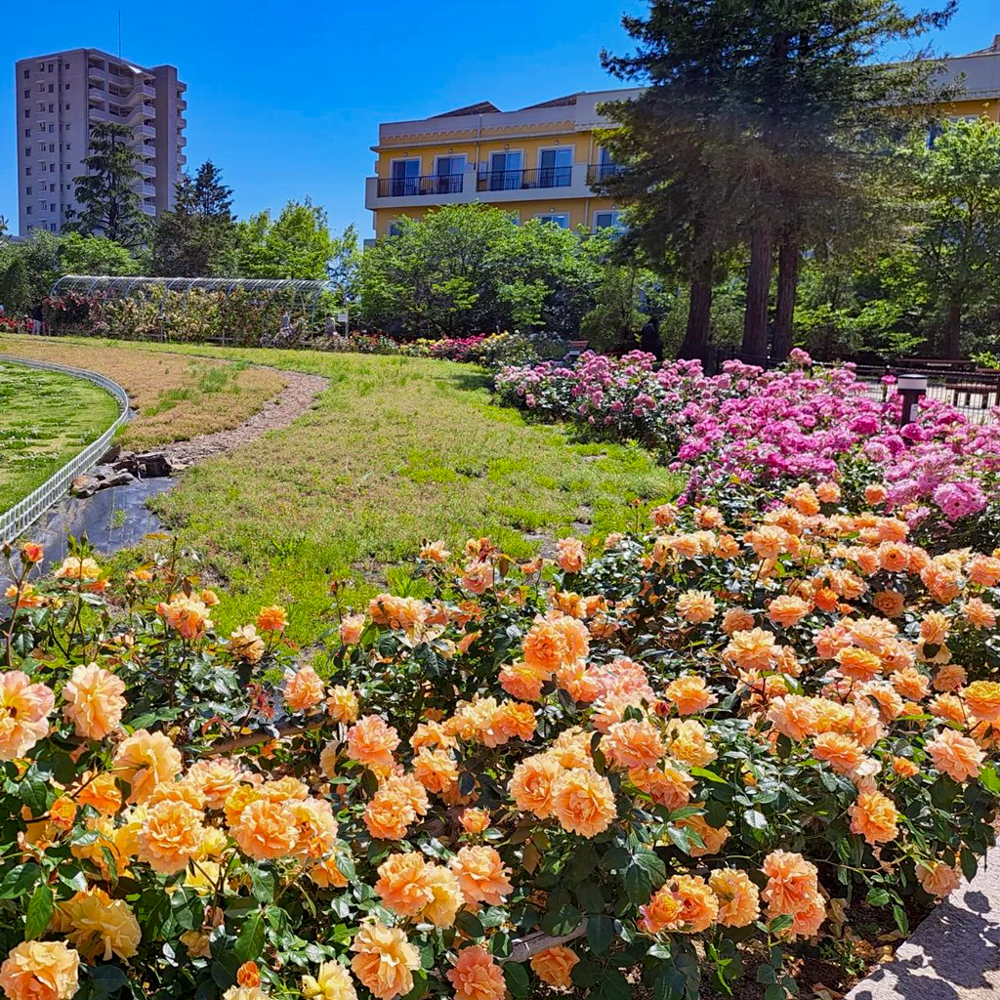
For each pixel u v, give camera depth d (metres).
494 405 12.57
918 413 7.61
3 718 1.29
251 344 24.27
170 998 1.38
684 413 9.26
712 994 1.95
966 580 3.23
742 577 3.19
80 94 81.94
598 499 6.94
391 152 37.97
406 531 5.64
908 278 25.88
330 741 2.13
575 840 1.68
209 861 1.47
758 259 16.53
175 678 2.25
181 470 7.51
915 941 2.14
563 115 34.38
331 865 1.59
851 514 5.25
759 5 15.20
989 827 2.22
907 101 16.23
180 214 47.47
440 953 1.55
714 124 15.55
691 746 1.82
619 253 18.97
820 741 1.96
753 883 1.83
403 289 28.25
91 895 1.34
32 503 5.80
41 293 41.97
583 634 2.11
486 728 1.97
